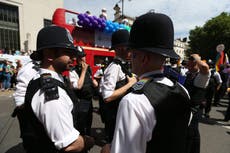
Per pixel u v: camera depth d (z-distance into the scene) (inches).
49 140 46.2
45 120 44.0
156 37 38.4
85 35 267.0
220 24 1280.8
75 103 52.6
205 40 1362.0
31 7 888.3
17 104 81.4
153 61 39.3
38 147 46.5
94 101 290.5
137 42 39.6
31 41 890.7
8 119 207.0
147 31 38.5
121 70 85.9
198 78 90.4
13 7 839.7
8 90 406.0
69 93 50.9
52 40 52.0
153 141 33.0
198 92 90.7
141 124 32.3
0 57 406.6
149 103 33.0
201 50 1403.8
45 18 950.4
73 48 53.8
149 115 32.4
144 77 39.5
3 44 815.7
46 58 53.2
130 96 34.4
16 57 430.6
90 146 52.6
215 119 227.5
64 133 44.4
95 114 227.1
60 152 46.1
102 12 307.9
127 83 84.6
